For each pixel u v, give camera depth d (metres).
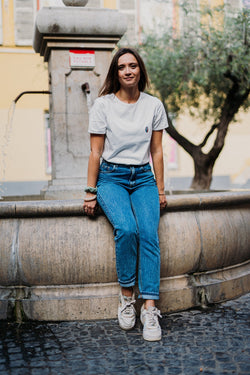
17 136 14.17
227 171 15.63
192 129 14.84
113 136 3.02
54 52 4.41
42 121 14.30
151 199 3.05
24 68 14.23
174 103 8.15
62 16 4.25
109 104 3.03
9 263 3.15
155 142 3.16
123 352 2.69
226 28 7.61
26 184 14.24
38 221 3.17
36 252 3.12
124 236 2.91
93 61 4.46
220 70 7.30
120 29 4.38
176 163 15.03
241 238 3.69
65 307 3.19
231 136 15.58
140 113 3.05
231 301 3.60
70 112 4.44
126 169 3.05
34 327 3.09
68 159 4.43
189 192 5.57
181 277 3.42
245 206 3.86
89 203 3.06
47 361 2.58
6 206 3.11
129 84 3.00
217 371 2.43
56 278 3.18
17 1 14.08
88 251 3.14
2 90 14.10
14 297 3.22
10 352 2.70
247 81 7.01
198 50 7.56
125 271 2.98
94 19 4.31
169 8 11.90
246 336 2.88
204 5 8.23
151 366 2.50
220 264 3.58
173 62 7.80
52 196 4.28
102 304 3.20
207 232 3.44
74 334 2.96
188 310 3.39
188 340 2.84
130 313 3.03
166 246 3.28
